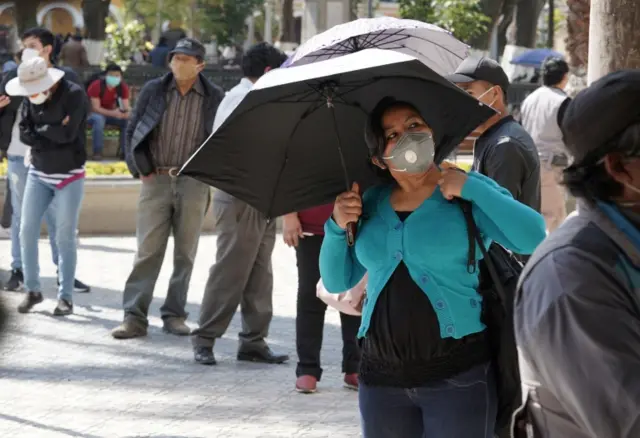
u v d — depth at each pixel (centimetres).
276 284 1289
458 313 426
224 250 895
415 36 542
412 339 426
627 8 582
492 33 3219
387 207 447
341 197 452
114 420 757
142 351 959
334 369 907
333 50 516
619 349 263
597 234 275
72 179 1074
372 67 417
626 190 276
